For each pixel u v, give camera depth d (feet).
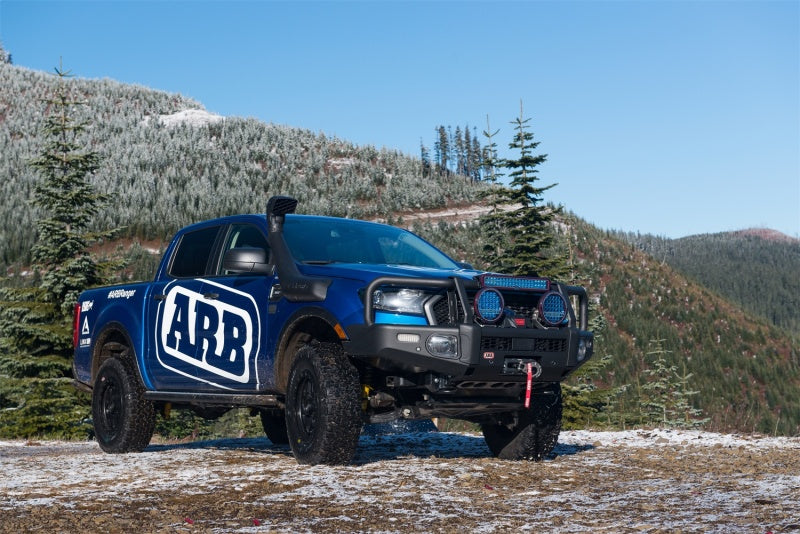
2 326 61.67
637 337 433.48
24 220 455.63
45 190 65.87
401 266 20.31
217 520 13.05
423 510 13.70
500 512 13.55
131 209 517.96
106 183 606.96
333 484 16.33
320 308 19.04
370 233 23.16
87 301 27.99
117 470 19.62
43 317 62.34
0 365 61.21
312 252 21.22
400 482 16.56
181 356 23.36
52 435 58.70
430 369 18.15
